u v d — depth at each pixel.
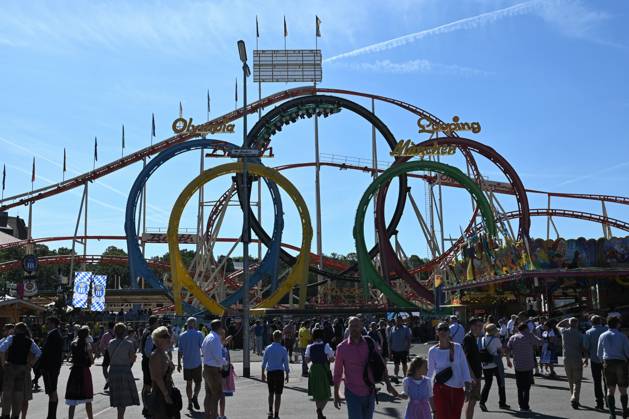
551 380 24.05
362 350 10.87
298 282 58.12
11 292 59.06
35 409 19.11
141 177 59.75
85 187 75.62
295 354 37.22
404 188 66.38
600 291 49.50
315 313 50.94
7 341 15.04
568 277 46.94
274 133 67.06
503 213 66.38
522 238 43.44
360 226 57.56
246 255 28.45
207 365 15.15
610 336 14.89
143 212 76.44
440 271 62.84
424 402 10.60
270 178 58.81
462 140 61.78
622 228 79.19
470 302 51.31
